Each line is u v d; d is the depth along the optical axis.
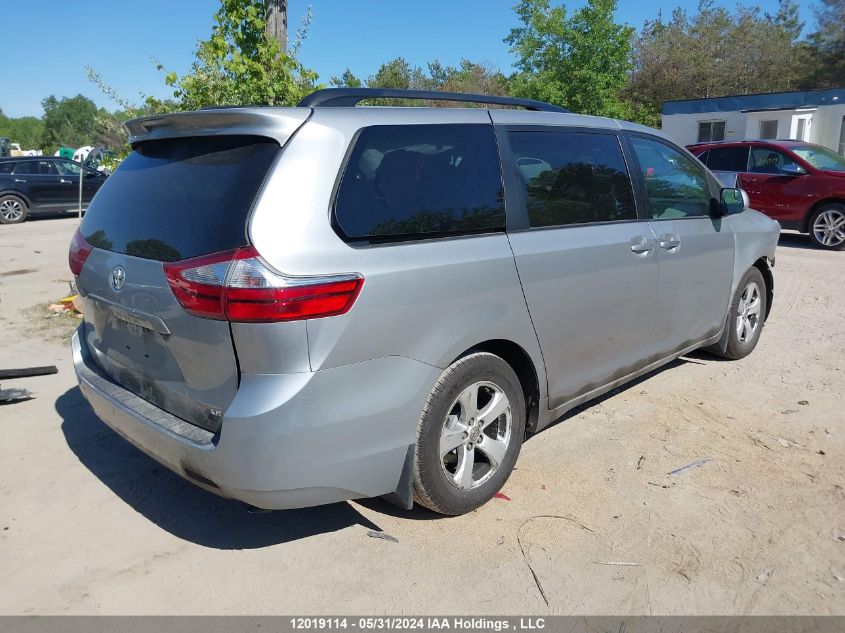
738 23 43.16
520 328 3.38
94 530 3.26
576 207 3.79
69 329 6.67
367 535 3.22
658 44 39.69
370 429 2.81
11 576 2.92
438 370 3.02
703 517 3.34
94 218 3.44
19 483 3.69
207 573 2.95
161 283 2.78
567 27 24.17
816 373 5.28
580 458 3.95
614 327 4.01
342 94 3.09
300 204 2.66
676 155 4.68
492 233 3.31
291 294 2.53
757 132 25.72
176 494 3.60
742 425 4.38
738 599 2.77
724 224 5.01
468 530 3.25
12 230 15.77
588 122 4.04
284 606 2.75
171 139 3.21
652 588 2.84
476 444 3.32
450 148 3.23
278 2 6.45
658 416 4.52
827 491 3.57
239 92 6.18
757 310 5.65
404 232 2.95
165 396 2.99
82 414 4.62
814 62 40.00
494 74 44.16
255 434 2.56
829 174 11.05
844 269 9.38
